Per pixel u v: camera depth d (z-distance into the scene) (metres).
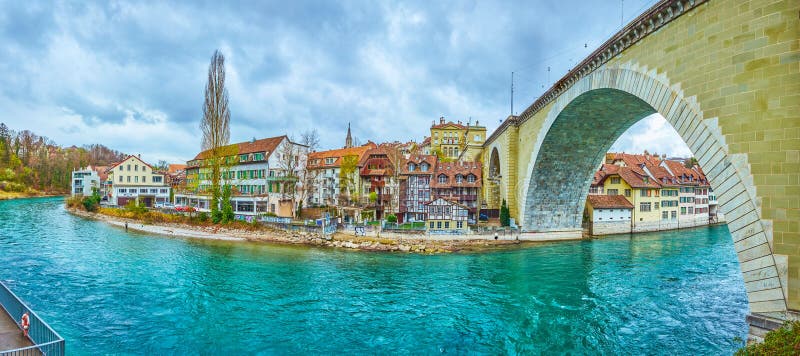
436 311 23.11
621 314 22.75
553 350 18.34
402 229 44.75
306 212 59.94
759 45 13.50
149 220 59.12
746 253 13.51
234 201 60.41
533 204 47.31
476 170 57.59
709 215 68.38
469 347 18.59
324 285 28.02
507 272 32.19
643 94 21.09
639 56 21.59
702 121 15.91
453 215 46.06
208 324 20.69
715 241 48.66
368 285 28.19
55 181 126.56
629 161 65.56
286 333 19.83
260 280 29.02
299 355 17.58
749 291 13.34
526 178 46.06
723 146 14.72
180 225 55.25
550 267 34.03
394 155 61.91
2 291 17.06
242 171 66.00
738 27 14.29
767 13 13.30
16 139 133.38
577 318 22.12
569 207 49.25
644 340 19.39
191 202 68.94
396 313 22.73
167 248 40.84
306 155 68.31
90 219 65.38
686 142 17.02
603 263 35.62
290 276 30.27
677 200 61.81
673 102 18.08
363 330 20.34
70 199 85.38
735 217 14.02
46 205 90.00
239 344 18.52
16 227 54.00
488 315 22.53
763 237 12.95
